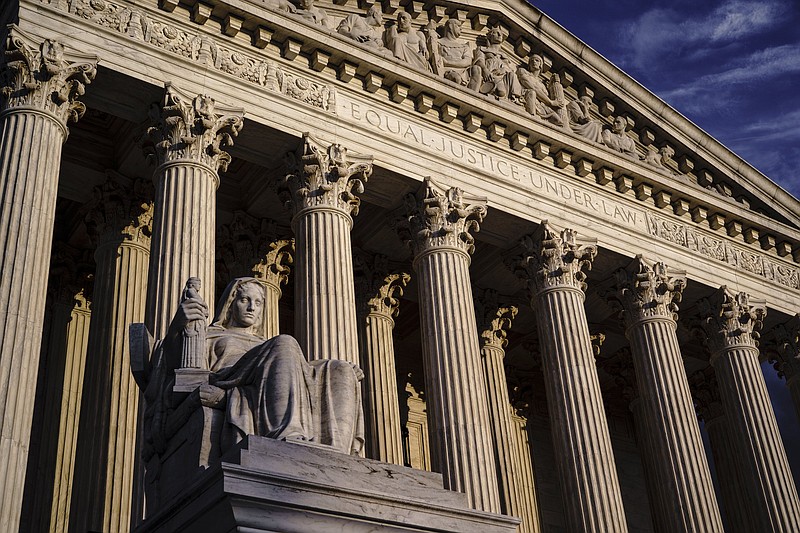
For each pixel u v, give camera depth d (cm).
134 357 1265
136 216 3011
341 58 2977
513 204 3247
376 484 993
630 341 3525
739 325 3756
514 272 3403
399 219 3158
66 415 3120
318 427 1102
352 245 3525
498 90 3375
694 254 3756
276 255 3309
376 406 3306
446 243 3017
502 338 3762
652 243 3622
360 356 3422
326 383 1143
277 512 900
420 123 3161
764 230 4056
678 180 3741
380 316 3506
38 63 2380
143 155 2834
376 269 3547
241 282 1341
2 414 1942
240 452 941
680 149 3941
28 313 2083
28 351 2048
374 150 2977
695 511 3108
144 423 1209
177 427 1138
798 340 4038
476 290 3738
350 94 3022
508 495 3419
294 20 2870
